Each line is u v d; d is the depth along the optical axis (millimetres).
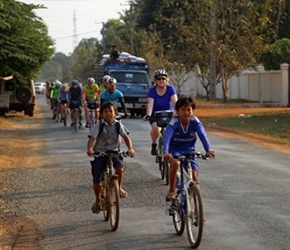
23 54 55969
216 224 18328
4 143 39625
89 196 22828
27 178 26625
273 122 53938
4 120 61062
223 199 21688
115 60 69000
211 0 78125
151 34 113188
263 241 16625
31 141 41469
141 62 68500
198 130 16750
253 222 18562
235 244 16359
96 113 43906
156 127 24359
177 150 17047
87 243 16859
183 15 92562
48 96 88125
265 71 87500
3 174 27688
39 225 18922
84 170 28359
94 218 19594
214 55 80750
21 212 20609
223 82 82312
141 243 16672
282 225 18219
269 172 27219
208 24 80062
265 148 35875
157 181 25109
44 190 24031
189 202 16375
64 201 22078
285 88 80312
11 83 68062
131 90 61969
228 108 78125
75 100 47469
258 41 77812
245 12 78688
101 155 18438
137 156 31969
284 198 21844
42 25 59812
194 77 118000
